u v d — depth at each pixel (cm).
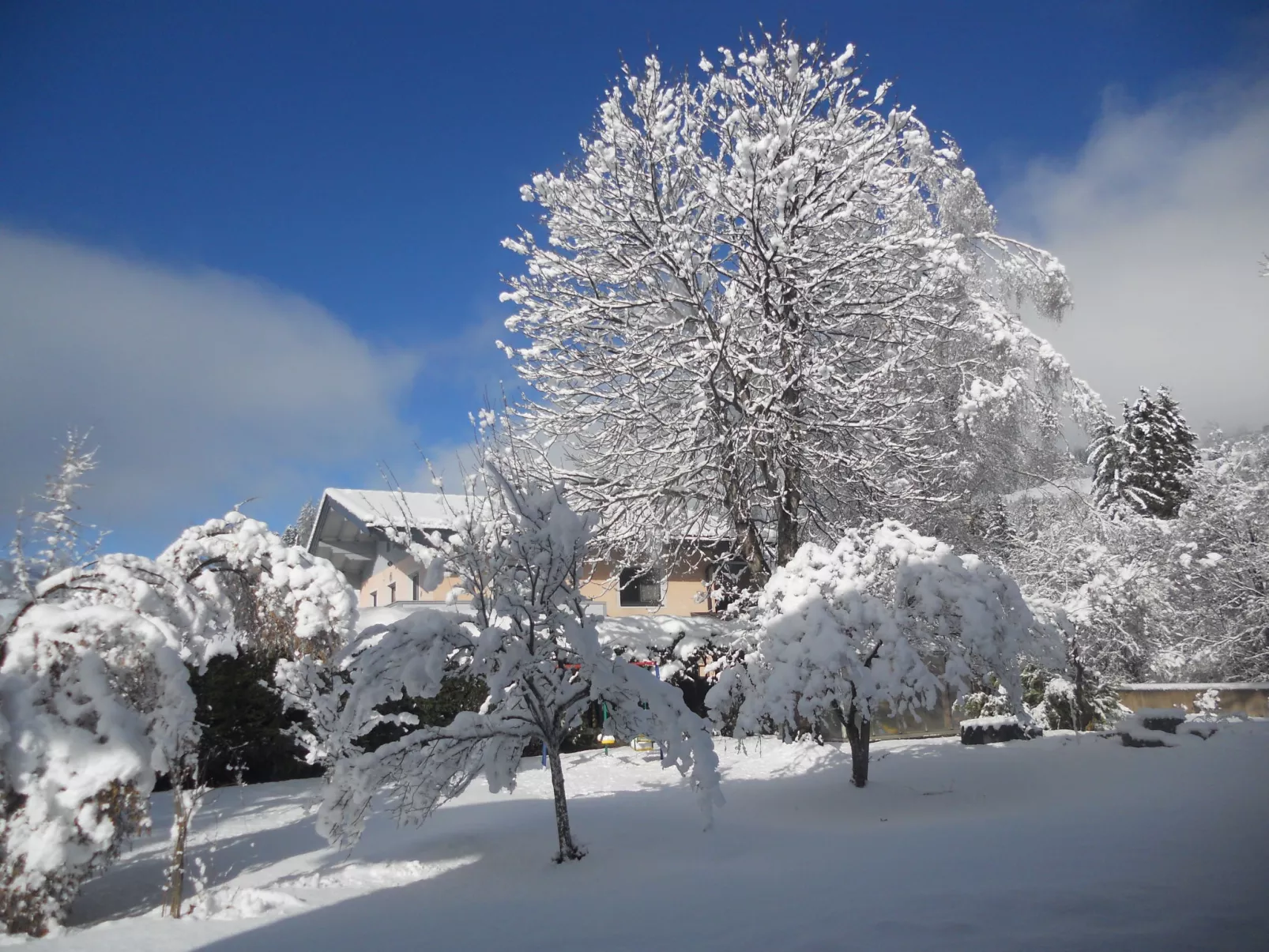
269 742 1288
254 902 660
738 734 1046
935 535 1964
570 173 1747
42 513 854
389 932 581
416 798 779
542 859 779
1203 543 2442
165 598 780
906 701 1034
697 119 1711
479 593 841
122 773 617
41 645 636
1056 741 1418
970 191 2198
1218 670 2347
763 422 1568
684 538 1844
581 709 840
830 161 1720
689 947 506
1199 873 577
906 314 1689
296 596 1032
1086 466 2239
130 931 603
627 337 1742
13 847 592
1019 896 545
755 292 1669
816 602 1053
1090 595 1927
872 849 773
